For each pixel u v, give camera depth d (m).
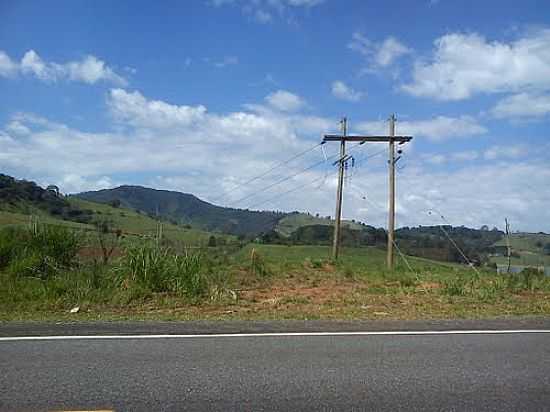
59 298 12.22
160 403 5.80
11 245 14.94
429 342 8.70
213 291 13.37
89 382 6.44
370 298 13.75
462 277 17.86
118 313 11.38
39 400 5.82
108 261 14.93
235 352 7.90
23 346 8.11
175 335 8.95
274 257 22.08
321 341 8.66
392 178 24.69
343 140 26.44
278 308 12.30
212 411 5.61
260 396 6.06
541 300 13.97
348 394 6.18
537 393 6.31
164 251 14.59
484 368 7.28
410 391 6.31
